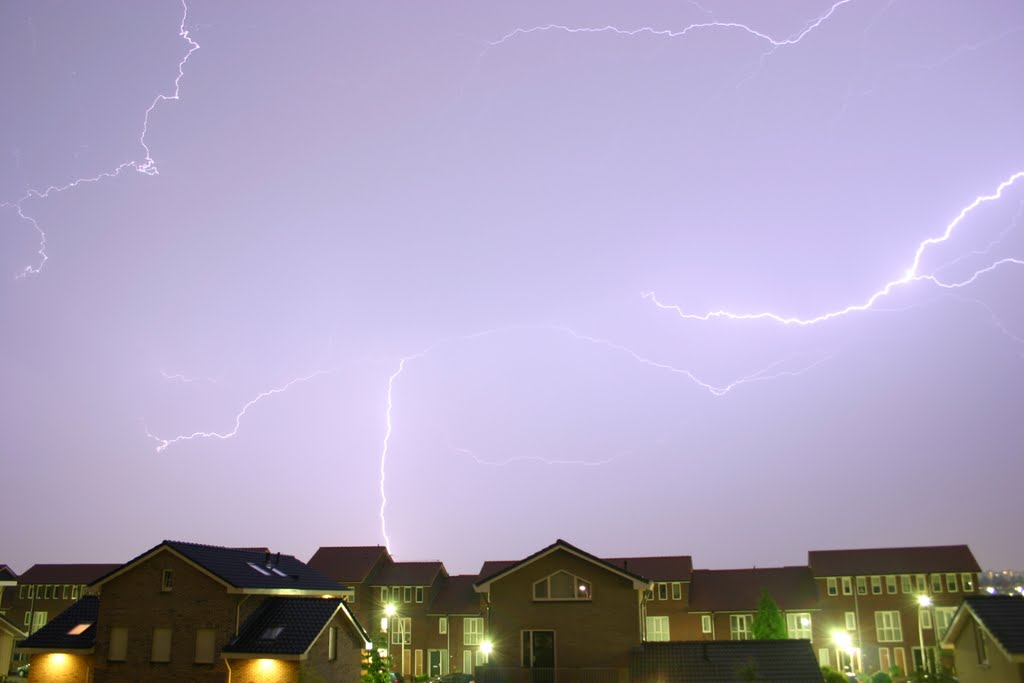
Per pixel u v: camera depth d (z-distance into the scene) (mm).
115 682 34719
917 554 63594
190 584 35125
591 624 34875
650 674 32531
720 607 63188
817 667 31672
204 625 34406
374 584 66750
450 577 69188
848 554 64750
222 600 34562
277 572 39375
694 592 65125
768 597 52906
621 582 35219
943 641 34906
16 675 45219
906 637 60438
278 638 33906
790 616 62469
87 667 35406
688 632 63094
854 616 61781
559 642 34844
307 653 33250
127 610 35500
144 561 35906
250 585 35469
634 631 34500
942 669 39750
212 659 33844
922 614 60594
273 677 33188
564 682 34062
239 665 33562
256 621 35219
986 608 30141
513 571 36188
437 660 63781
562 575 35750
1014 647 28109
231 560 37969
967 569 61438
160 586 35406
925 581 61594
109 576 35844
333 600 35688
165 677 34188
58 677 35531
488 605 36094
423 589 66062
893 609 61375
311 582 40469
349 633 37031
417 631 64812
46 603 73938
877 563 63312
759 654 32688
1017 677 28312
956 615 32969
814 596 63125
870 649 60781
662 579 64938
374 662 41812
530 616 35438
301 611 35281
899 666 59875
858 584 62594
